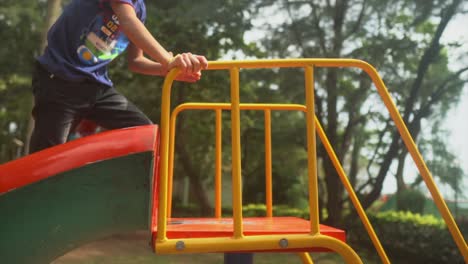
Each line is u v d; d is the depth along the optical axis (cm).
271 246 133
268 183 215
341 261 542
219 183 216
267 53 821
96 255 539
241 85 910
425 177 148
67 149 132
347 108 829
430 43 746
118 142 132
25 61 1043
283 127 986
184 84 962
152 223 139
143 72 198
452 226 144
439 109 766
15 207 127
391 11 733
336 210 879
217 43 880
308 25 776
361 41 764
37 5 1077
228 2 789
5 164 131
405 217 807
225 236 136
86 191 131
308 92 144
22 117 1533
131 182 132
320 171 1227
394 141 802
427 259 601
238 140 139
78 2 169
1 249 126
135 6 170
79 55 167
